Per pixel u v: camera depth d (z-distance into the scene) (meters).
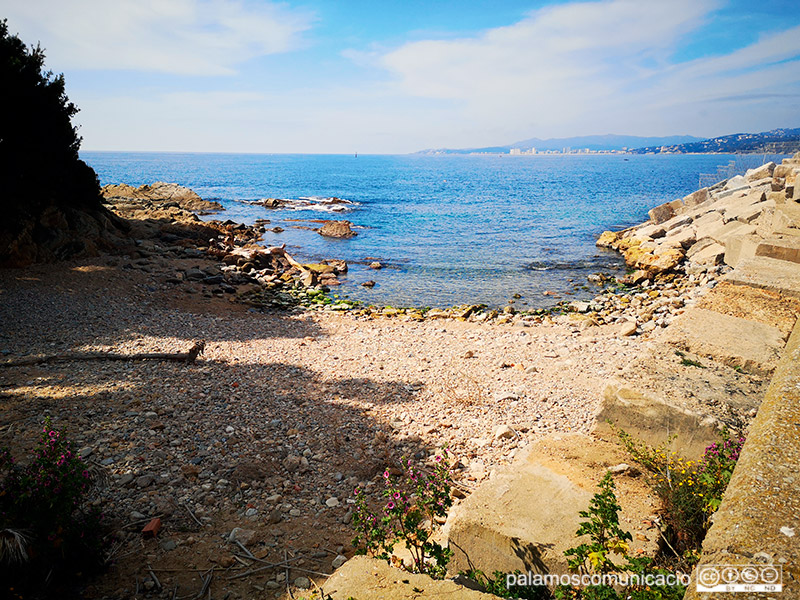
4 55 17.08
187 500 6.40
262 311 17.06
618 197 64.75
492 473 7.10
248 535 5.69
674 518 4.41
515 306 19.03
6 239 16.27
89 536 5.01
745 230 21.30
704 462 4.82
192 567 5.16
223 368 10.99
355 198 63.09
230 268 21.09
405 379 10.77
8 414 8.06
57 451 5.07
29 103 17.55
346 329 15.31
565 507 4.74
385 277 23.58
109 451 7.30
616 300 19.12
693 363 6.62
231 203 55.00
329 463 7.40
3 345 11.26
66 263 17.55
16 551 4.34
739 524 2.13
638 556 3.92
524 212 48.25
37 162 18.06
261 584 4.91
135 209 36.38
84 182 20.77
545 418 8.84
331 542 5.64
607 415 6.04
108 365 10.53
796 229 13.25
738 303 8.59
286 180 104.12
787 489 2.25
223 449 7.62
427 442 8.07
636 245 28.02
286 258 25.36
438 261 26.97
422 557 4.78
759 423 2.83
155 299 16.12
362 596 3.18
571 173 144.25
